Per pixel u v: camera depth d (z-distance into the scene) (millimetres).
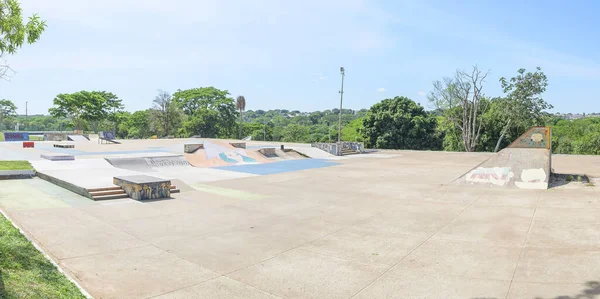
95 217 9742
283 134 84375
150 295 5348
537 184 13188
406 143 49281
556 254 6719
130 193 12242
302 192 13547
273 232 8547
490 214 9828
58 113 63406
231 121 77500
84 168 17609
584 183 13477
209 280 5910
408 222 9312
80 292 5129
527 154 14227
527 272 5992
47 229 8484
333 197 12602
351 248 7426
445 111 44594
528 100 37375
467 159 26875
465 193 12836
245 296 5355
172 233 8422
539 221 8922
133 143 38312
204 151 24656
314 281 5871
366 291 5496
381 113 49750
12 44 7496
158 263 6613
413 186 14648
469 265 6398
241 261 6738
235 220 9602
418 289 5527
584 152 41344
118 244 7609
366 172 19344
